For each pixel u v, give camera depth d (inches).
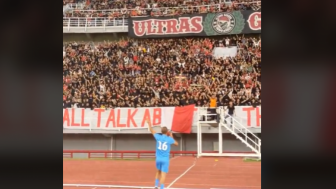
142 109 954.1
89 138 1024.9
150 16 1099.3
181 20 1076.5
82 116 982.4
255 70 984.9
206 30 1057.5
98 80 1064.8
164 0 1194.0
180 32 1073.5
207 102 958.4
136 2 1216.8
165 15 1111.6
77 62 1112.8
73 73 1091.3
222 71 1002.1
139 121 948.0
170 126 922.7
